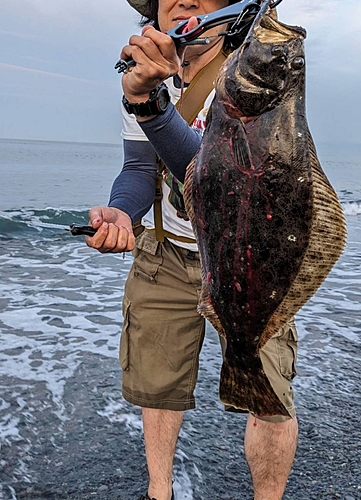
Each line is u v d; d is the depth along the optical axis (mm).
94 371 4621
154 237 3074
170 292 3023
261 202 1958
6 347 4973
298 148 1920
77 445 3646
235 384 2197
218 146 2008
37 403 4086
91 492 3229
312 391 4395
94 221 2242
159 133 2275
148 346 3064
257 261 2010
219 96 2039
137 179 2807
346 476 3395
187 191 2131
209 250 2094
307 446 3670
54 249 9078
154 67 2074
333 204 1924
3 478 3293
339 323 5879
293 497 3203
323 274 1976
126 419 3963
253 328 2104
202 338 3121
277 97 1934
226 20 2152
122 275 7586
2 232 10070
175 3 2752
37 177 22078
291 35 1962
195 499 3213
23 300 6266
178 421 3125
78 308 6086
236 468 3490
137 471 3438
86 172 26859
